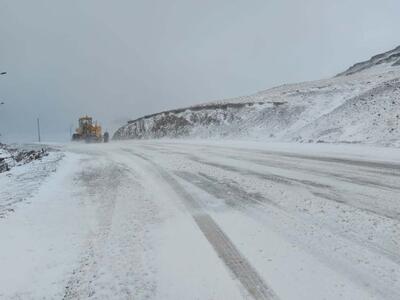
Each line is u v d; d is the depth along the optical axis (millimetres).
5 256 5074
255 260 4531
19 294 4004
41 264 4758
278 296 3664
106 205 7754
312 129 28438
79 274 4414
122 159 17438
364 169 11094
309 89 55844
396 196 7395
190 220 6359
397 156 14203
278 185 8984
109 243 5391
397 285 3791
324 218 6066
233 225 5957
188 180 10328
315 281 3936
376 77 57438
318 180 9469
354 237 5145
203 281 4062
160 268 4453
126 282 4148
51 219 6852
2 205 8227
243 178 10234
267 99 54656
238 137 41781
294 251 4754
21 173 14141
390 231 5316
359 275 4031
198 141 34469
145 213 6945
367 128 22594
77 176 12320
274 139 31062
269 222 6012
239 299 3652
